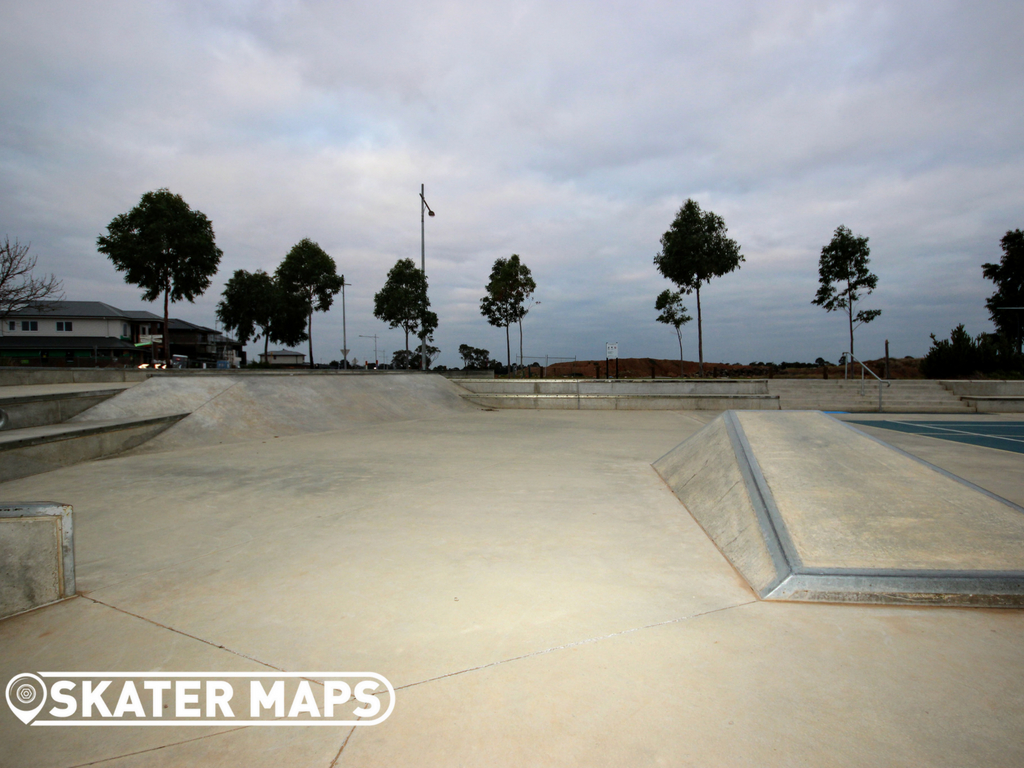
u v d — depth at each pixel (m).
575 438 9.52
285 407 10.63
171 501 4.82
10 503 2.67
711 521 4.11
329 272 40.38
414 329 38.56
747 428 5.56
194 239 29.27
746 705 1.93
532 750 1.70
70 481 5.58
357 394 13.31
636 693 2.00
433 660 2.22
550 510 4.59
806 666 2.19
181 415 8.63
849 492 3.89
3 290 16.08
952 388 18.66
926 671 2.16
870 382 19.56
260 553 3.49
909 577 2.80
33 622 2.56
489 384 19.20
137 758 1.70
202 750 1.72
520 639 2.39
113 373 11.81
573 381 18.55
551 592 2.90
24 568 2.66
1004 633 2.48
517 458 7.24
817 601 2.78
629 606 2.74
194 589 2.93
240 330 46.09
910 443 9.18
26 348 41.84
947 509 3.59
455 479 5.83
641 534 3.93
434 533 3.92
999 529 3.30
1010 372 24.28
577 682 2.07
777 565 3.02
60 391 8.33
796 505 3.67
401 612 2.65
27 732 1.81
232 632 2.46
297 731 1.80
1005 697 1.99
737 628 2.51
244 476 5.89
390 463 6.76
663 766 1.62
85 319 45.28
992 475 6.23
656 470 6.48
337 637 2.41
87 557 3.42
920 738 1.75
